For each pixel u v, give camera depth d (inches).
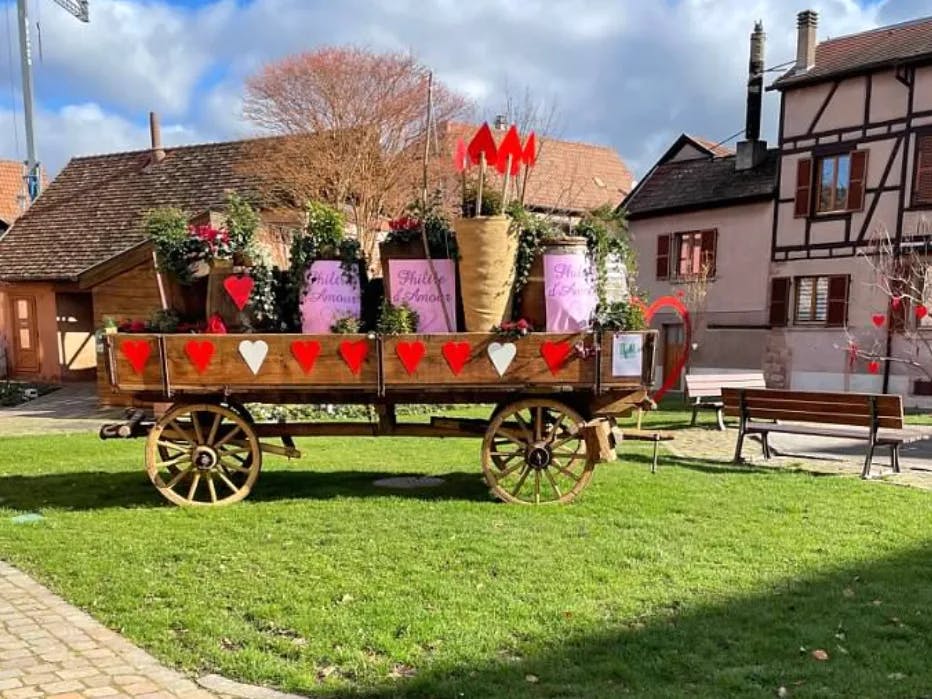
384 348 260.2
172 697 128.6
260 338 262.1
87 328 826.8
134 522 244.2
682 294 900.0
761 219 887.7
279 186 795.4
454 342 259.1
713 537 223.0
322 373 262.5
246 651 145.6
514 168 275.1
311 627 156.0
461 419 280.1
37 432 499.2
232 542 219.1
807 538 222.5
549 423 284.7
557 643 148.6
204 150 923.4
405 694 129.2
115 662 142.3
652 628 155.7
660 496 277.4
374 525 236.5
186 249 274.1
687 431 502.0
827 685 131.3
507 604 168.6
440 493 288.0
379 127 782.5
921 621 158.7
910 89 752.3
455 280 266.1
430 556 203.6
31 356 821.9
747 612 163.6
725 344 925.2
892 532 229.6
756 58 955.3
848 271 804.0
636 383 260.7
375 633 152.7
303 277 270.7
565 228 271.4
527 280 263.9
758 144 930.7
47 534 229.6
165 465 273.3
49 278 782.5
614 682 132.8
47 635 154.9
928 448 417.7
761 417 360.2
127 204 895.7
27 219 930.7
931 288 652.1
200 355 263.0
